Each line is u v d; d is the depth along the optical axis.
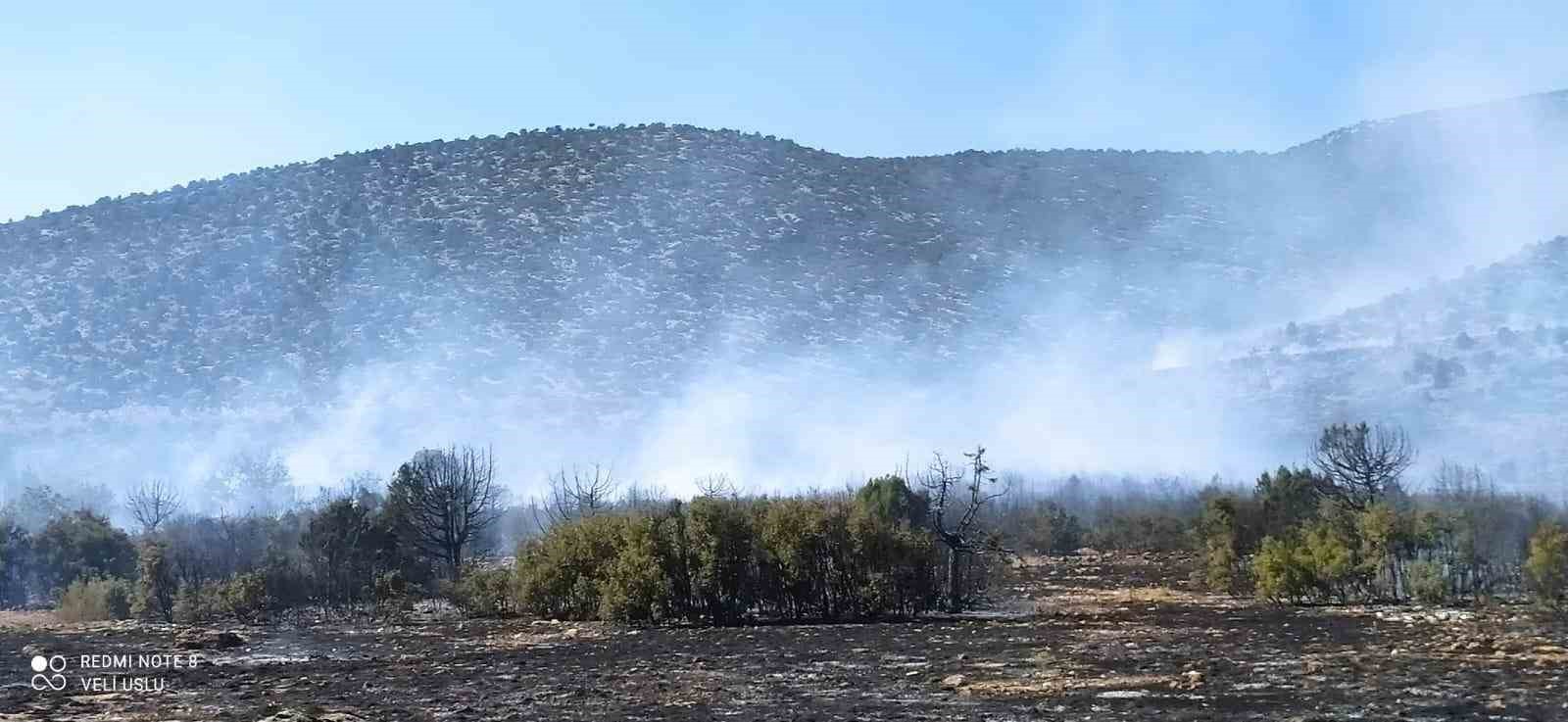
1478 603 31.12
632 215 170.12
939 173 194.88
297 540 49.44
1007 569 46.50
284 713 17.69
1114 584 42.66
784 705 18.53
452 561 45.31
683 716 17.73
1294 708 17.20
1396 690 18.59
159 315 139.62
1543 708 16.84
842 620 32.69
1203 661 22.11
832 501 37.38
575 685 21.09
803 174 189.50
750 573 33.44
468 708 18.45
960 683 20.27
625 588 33.19
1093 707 17.70
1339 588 34.69
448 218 167.50
